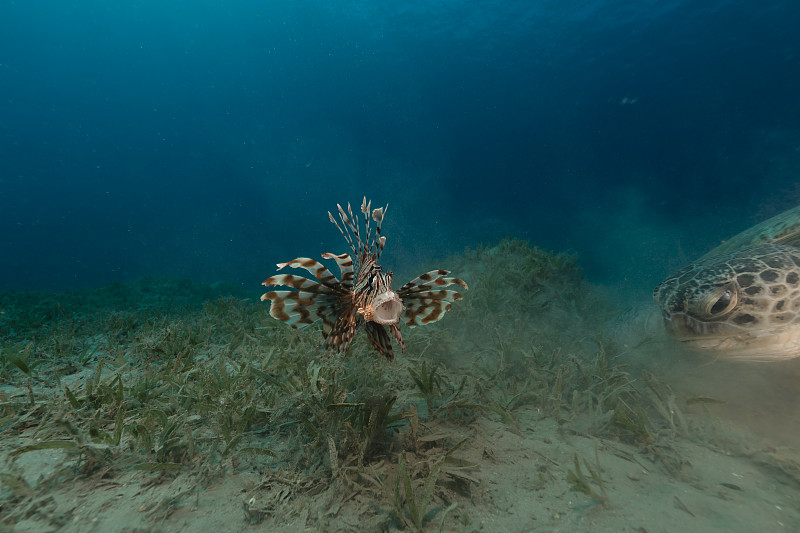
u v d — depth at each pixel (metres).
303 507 2.44
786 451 3.06
